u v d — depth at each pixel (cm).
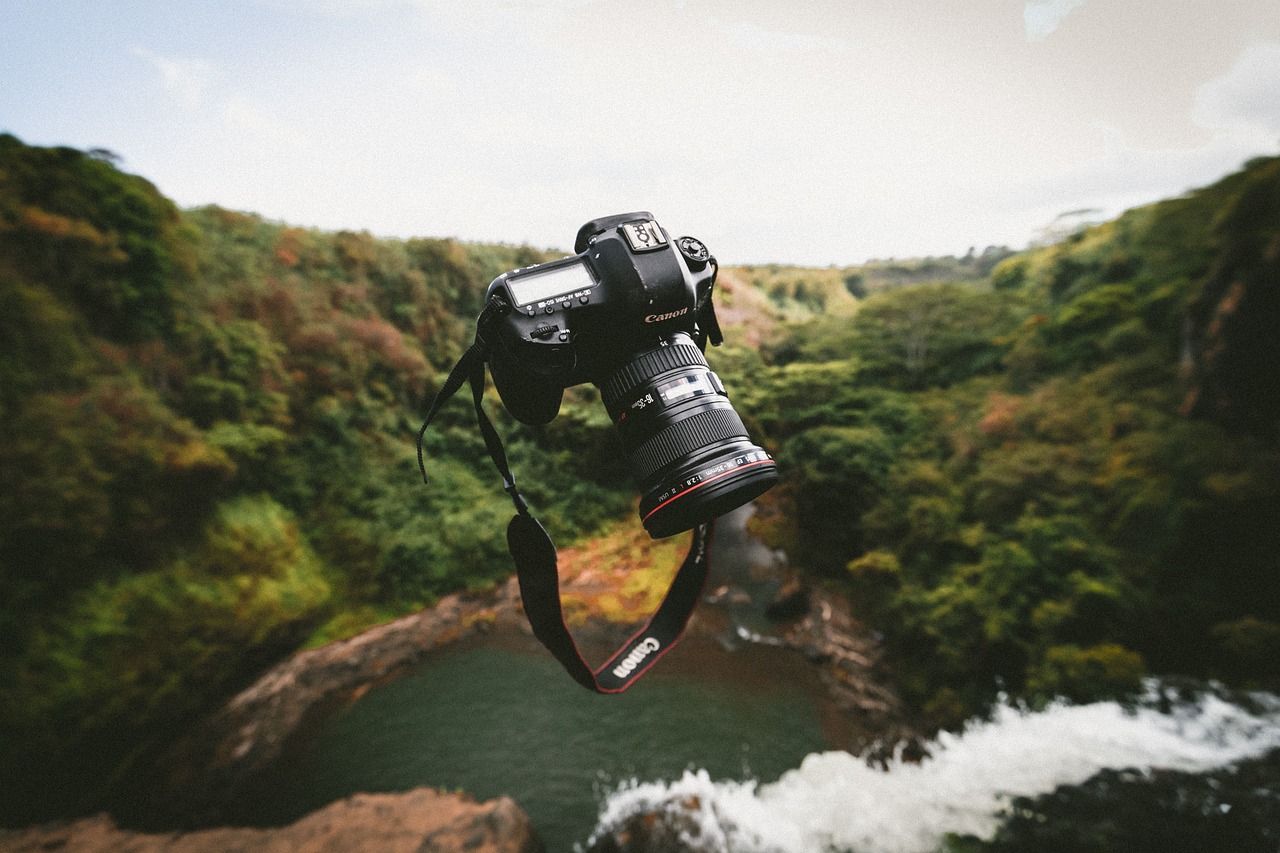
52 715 921
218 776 1012
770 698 1186
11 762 880
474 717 1161
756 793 940
